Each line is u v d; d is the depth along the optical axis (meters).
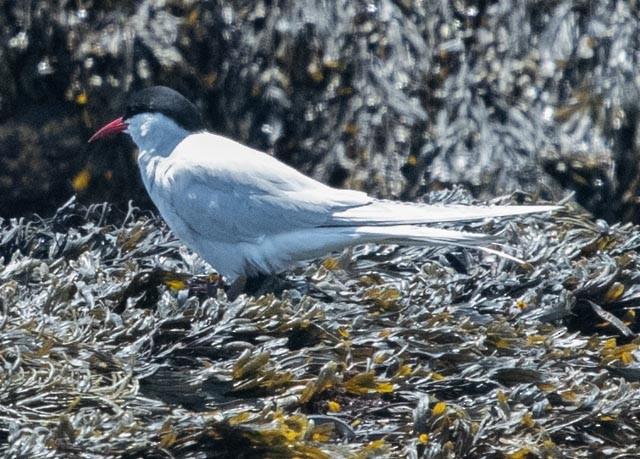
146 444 7.10
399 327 9.30
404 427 7.96
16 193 14.36
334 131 14.27
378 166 14.05
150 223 12.42
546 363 9.12
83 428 7.09
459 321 9.45
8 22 14.32
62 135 14.38
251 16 14.47
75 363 7.95
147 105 10.82
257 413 7.62
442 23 14.69
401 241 9.84
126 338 8.70
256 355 8.20
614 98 14.36
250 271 10.38
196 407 8.08
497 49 14.68
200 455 7.29
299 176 10.28
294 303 9.84
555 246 11.41
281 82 14.36
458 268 11.48
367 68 14.35
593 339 9.64
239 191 10.11
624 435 8.42
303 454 7.36
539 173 14.01
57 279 9.23
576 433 8.42
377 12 14.51
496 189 13.88
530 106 14.46
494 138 14.18
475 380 8.62
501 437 7.97
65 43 14.33
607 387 8.93
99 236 11.17
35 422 7.27
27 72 14.32
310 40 14.34
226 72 14.39
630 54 14.59
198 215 10.19
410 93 14.30
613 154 14.28
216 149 10.42
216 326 8.86
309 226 10.02
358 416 8.25
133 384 7.89
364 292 9.97
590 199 14.32
